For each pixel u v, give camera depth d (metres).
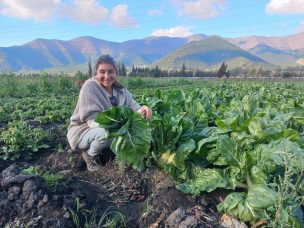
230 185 1.15
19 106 3.72
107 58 1.65
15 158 1.88
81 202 1.20
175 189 1.24
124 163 1.48
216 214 1.10
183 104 2.35
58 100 4.31
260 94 3.28
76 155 1.77
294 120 1.70
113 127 1.28
